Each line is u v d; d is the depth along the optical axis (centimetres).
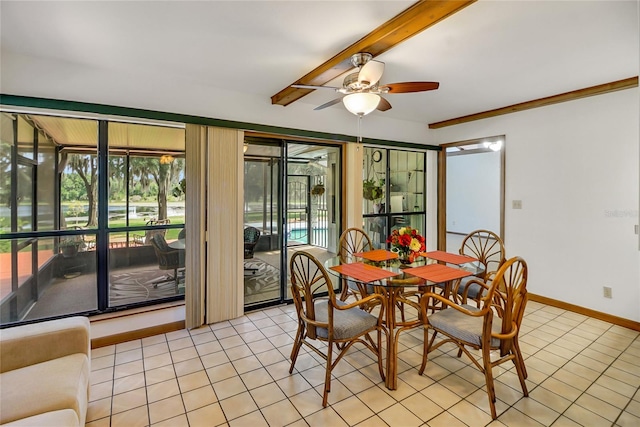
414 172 495
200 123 303
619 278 314
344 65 245
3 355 166
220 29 204
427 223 498
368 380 226
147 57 246
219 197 315
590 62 256
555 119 354
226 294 325
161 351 265
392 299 225
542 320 326
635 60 253
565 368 239
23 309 285
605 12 185
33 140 283
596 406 198
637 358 253
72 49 232
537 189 371
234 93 320
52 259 295
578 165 338
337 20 193
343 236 343
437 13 175
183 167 361
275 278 380
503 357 204
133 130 325
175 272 365
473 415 190
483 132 421
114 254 327
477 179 734
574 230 343
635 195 303
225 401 203
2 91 234
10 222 274
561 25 200
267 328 310
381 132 429
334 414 191
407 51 236
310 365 245
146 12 185
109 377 229
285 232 379
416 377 229
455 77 288
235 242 327
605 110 318
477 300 280
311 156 404
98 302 312
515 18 192
